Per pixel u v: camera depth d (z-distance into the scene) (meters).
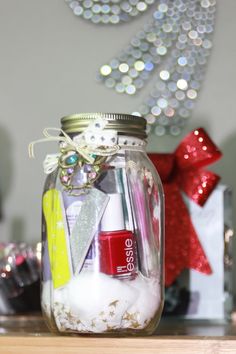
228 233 0.90
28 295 0.96
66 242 0.67
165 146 1.17
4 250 0.97
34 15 1.22
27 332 0.75
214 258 0.90
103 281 0.65
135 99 1.18
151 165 0.72
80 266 0.66
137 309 0.66
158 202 0.71
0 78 1.21
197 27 1.18
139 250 0.68
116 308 0.65
